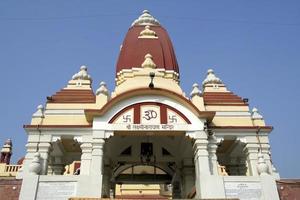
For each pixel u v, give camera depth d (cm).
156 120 2222
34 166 2023
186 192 2583
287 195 1994
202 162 2122
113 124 2197
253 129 2353
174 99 2288
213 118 2370
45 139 2234
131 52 3030
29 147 2212
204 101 2548
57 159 2666
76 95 2523
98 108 2328
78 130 2258
